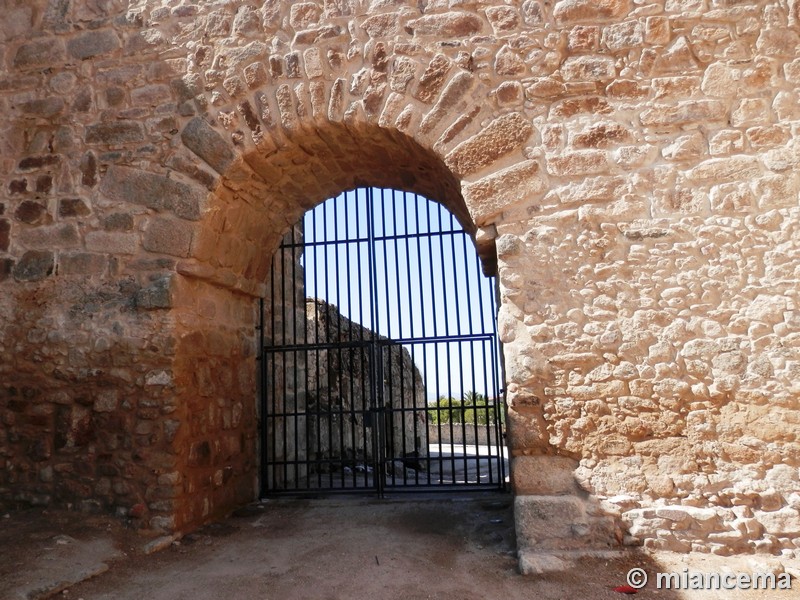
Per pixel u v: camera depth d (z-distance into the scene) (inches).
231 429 191.8
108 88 178.2
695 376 134.8
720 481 130.5
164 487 155.6
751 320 134.6
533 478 137.0
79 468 161.0
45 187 176.9
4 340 170.7
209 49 173.0
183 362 164.7
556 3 156.0
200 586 124.7
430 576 127.1
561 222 146.2
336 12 166.2
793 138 140.5
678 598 113.7
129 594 120.8
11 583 118.2
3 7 190.5
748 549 126.4
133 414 160.6
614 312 140.3
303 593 120.0
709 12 149.2
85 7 184.7
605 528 131.6
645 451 134.4
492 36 157.5
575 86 151.7
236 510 189.6
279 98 165.6
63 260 171.8
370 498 202.1
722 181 141.6
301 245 227.0
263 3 171.8
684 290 138.4
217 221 173.3
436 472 293.6
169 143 171.5
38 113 181.5
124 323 164.6
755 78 144.8
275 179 184.5
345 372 323.9
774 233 137.1
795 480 127.1
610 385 137.6
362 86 161.0
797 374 130.2
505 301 144.9
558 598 115.2
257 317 232.7
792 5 146.3
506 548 143.4
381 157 183.9
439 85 157.4
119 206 171.5
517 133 151.9
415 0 162.9
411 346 213.6
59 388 165.8
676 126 146.0
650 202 143.6
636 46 150.8
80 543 142.6
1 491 163.6
